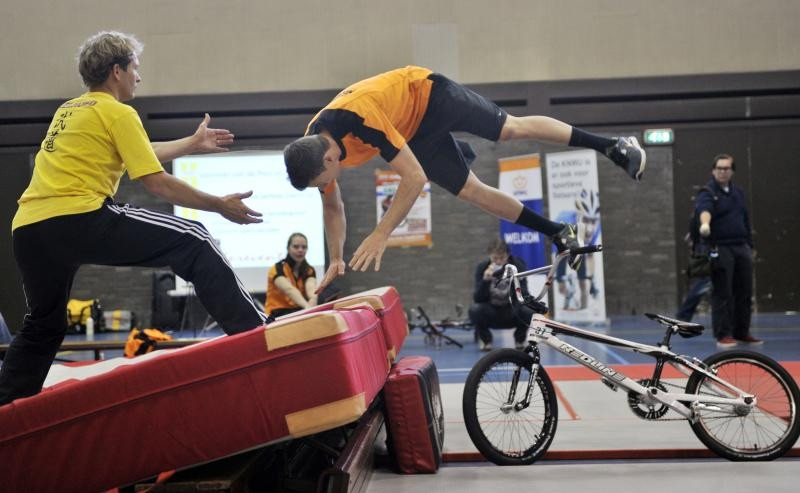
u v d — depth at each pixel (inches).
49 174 113.8
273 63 479.5
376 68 476.7
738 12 472.4
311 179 128.4
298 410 98.0
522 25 474.6
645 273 495.8
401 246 498.3
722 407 155.8
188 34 479.8
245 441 99.0
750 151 487.8
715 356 160.7
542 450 156.7
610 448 161.5
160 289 493.7
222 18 478.9
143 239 114.0
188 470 105.4
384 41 476.7
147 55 480.1
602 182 498.3
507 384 177.2
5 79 482.6
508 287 164.7
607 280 498.3
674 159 491.2
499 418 181.9
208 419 98.9
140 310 504.4
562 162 440.5
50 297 116.2
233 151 474.0
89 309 490.6
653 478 143.3
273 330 98.3
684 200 492.4
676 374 256.7
